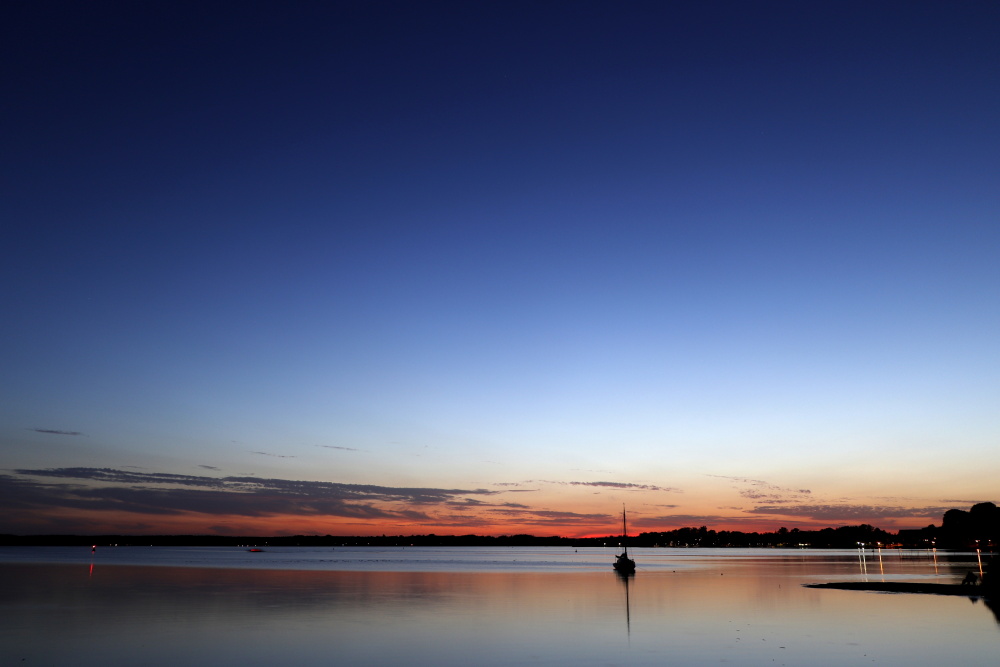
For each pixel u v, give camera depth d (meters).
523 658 34.09
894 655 34.91
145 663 32.59
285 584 83.69
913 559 195.38
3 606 56.22
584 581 96.38
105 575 101.38
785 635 41.53
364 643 38.25
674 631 43.06
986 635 41.41
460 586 83.38
